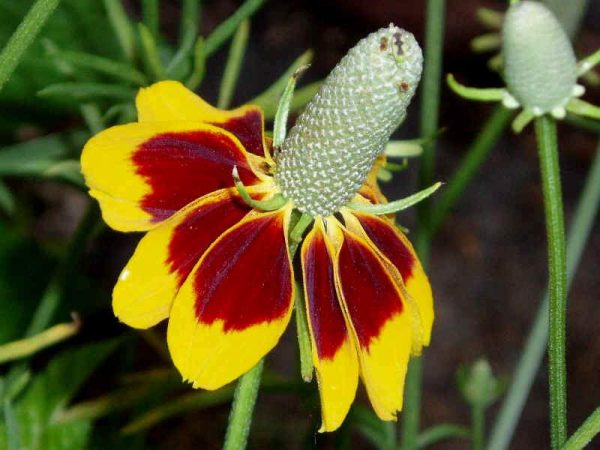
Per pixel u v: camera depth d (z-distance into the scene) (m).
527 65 0.20
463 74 0.50
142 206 0.16
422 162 0.24
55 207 0.42
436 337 0.43
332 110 0.17
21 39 0.17
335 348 0.17
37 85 0.28
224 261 0.16
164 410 0.24
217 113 0.18
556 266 0.19
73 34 0.29
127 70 0.22
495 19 0.25
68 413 0.24
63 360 0.24
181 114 0.18
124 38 0.23
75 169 0.23
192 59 0.22
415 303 0.18
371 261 0.17
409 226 0.44
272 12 0.51
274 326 0.16
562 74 0.20
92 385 0.32
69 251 0.23
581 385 0.42
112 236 0.40
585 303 0.45
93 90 0.21
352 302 0.17
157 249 0.16
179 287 0.16
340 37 0.51
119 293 0.16
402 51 0.16
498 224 0.47
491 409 0.41
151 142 0.17
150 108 0.18
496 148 0.49
